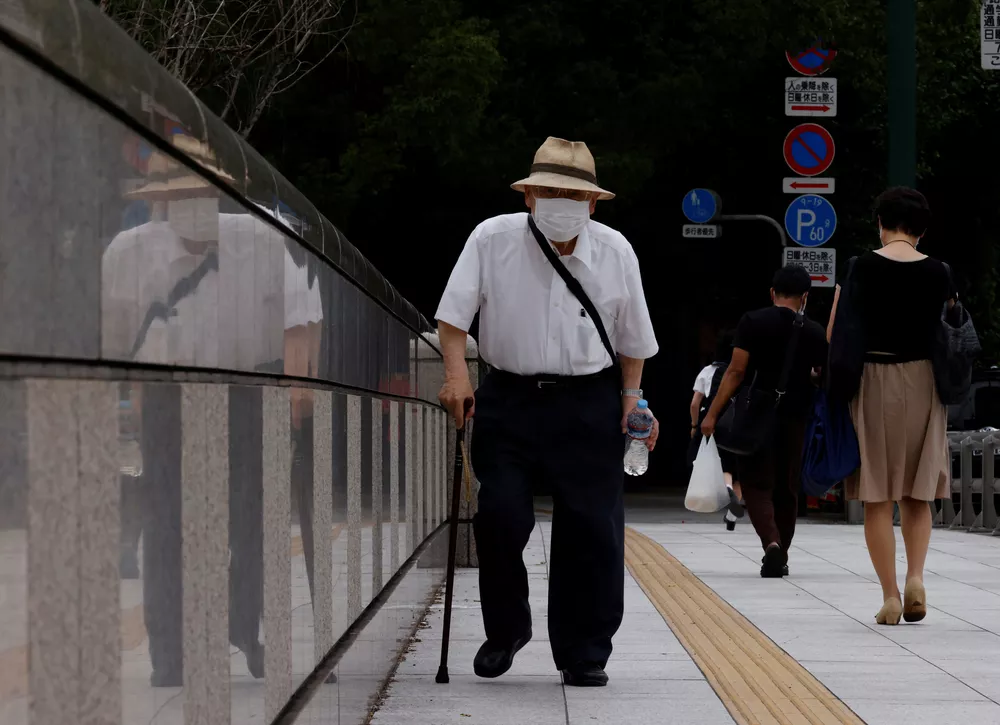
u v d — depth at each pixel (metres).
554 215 10.66
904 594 14.42
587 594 10.95
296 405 6.89
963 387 14.12
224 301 5.17
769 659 12.24
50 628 3.32
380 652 10.29
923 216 14.52
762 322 18.83
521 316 10.80
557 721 9.61
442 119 36.62
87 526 3.60
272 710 6.21
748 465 19.09
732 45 41.06
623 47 41.09
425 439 15.32
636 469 11.02
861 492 14.30
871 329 14.28
